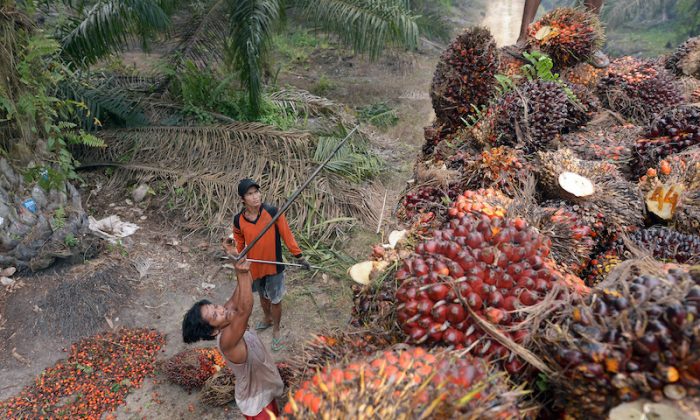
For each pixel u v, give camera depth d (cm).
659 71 423
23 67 441
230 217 573
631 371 125
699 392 117
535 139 322
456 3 2034
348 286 496
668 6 2153
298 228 570
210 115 736
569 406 143
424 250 173
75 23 664
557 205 275
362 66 1355
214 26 808
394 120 1002
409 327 162
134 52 1172
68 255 466
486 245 172
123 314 446
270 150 645
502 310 158
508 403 134
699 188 264
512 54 469
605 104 427
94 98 664
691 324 117
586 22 440
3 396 359
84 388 365
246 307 259
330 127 805
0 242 440
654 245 240
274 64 1287
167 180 604
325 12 825
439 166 347
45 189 459
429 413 124
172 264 512
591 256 264
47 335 412
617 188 276
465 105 398
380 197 648
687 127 296
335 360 191
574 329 141
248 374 283
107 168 625
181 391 369
